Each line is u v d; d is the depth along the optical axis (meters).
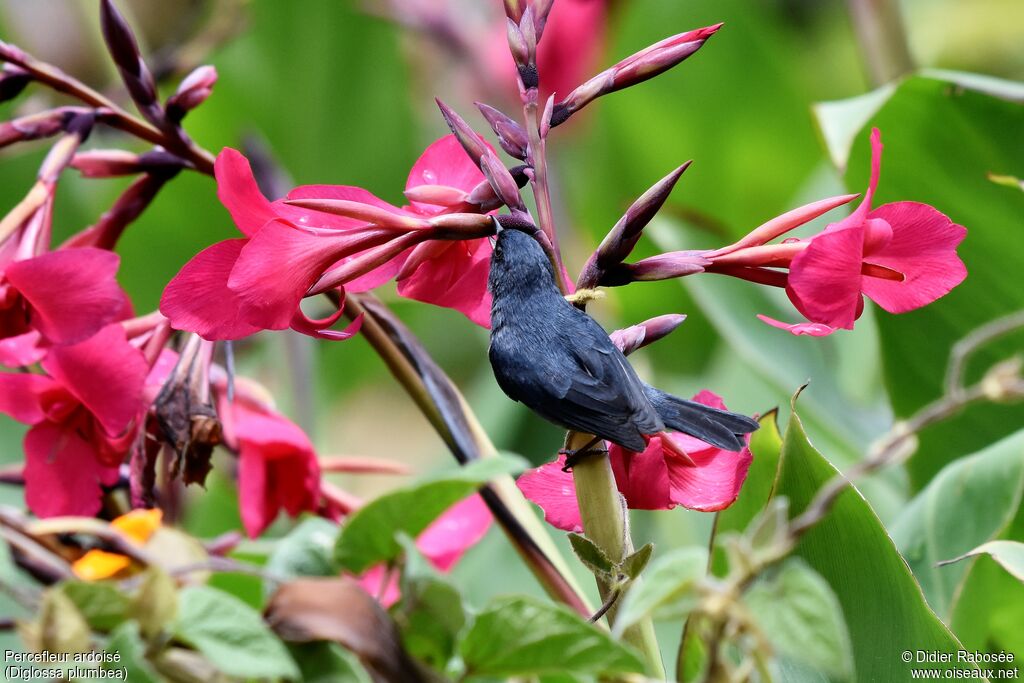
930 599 2.63
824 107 2.76
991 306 2.74
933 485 2.64
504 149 2.48
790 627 2.35
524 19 2.47
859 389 3.03
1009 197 2.74
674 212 3.14
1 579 2.38
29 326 2.51
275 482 2.59
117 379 2.51
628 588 2.43
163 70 3.09
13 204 3.09
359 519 2.41
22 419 2.54
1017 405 2.72
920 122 2.74
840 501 2.51
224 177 2.45
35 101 2.86
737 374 3.06
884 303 2.49
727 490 2.49
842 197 2.47
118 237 2.59
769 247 2.47
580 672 2.39
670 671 2.67
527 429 3.16
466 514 2.58
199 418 2.52
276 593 2.39
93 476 2.54
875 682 2.52
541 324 2.46
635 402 2.45
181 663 2.37
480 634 2.38
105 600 2.37
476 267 2.53
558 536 2.78
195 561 2.44
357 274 2.46
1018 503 2.58
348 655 2.40
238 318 2.46
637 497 2.48
